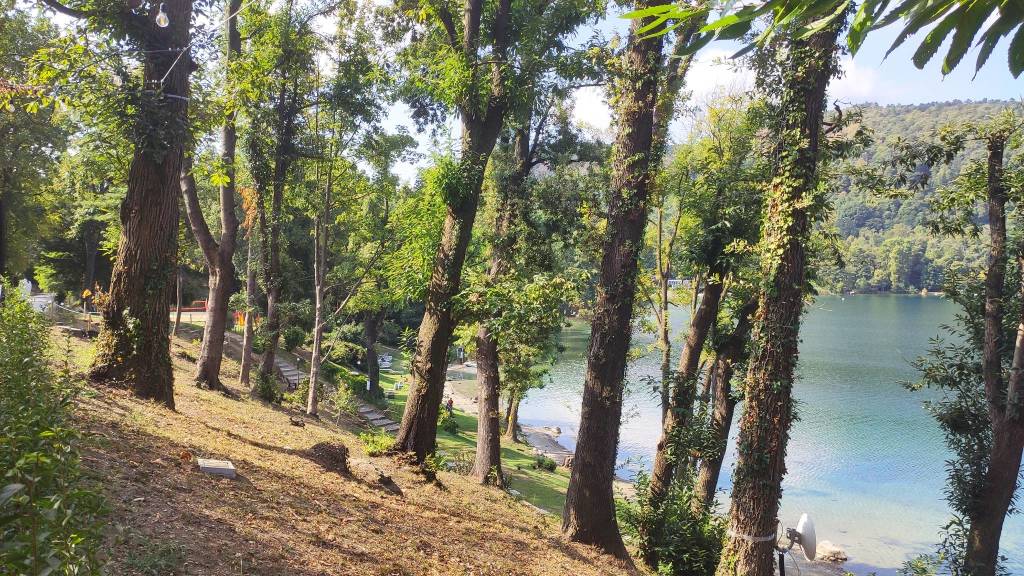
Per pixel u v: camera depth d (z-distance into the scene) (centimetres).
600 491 1235
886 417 4194
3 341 611
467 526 1059
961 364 1650
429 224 1495
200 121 1338
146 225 1177
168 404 1190
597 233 1772
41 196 3719
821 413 4291
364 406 3375
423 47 1725
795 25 144
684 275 1792
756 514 1112
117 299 1167
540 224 2052
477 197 1411
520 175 2091
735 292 1638
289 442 1231
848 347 6806
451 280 1409
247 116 1997
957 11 127
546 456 3397
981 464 1566
